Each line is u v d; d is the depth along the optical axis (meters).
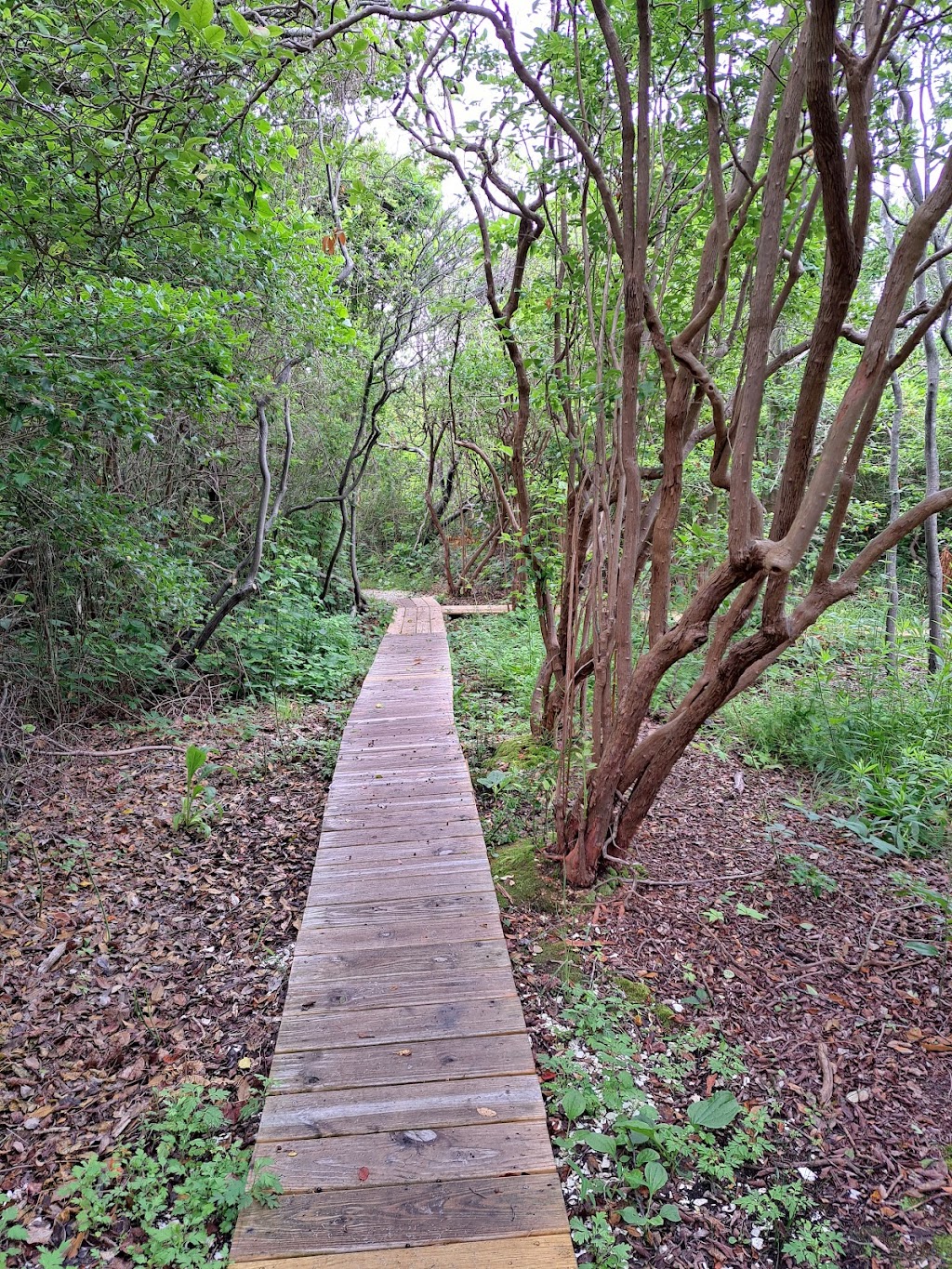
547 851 3.18
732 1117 1.86
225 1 2.57
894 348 5.66
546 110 2.40
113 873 3.26
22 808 3.79
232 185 3.76
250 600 6.98
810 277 3.14
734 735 4.61
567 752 2.98
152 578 4.90
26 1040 2.29
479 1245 1.45
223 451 6.45
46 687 4.69
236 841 3.58
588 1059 2.10
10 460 3.66
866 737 4.14
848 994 2.39
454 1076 1.87
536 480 4.92
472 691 6.04
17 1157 1.88
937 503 2.14
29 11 2.62
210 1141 1.86
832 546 2.25
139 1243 1.61
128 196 3.54
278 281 4.95
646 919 2.74
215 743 4.85
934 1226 1.66
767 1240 1.63
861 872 3.09
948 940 2.62
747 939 2.65
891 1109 1.97
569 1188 1.73
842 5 2.62
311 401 8.27
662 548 2.85
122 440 5.12
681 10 2.42
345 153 5.88
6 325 3.20
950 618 5.23
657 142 2.97
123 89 3.05
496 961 2.32
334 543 10.83
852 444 2.15
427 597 11.84
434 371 11.02
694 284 3.59
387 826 3.24
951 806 3.49
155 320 3.50
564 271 3.35
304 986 2.21
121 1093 2.08
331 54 3.04
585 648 3.31
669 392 2.68
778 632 2.28
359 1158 1.64
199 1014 2.40
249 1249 1.45
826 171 1.63
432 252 9.46
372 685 5.75
